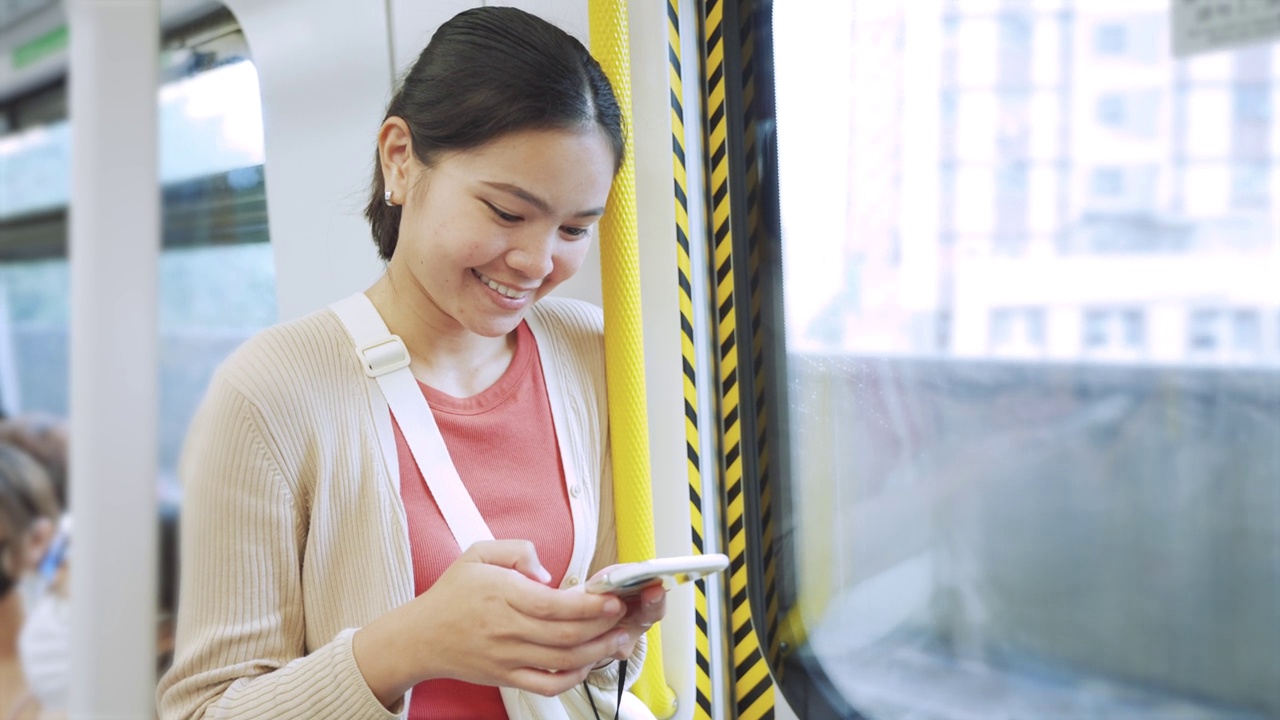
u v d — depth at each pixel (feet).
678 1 4.27
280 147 4.51
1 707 2.83
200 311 4.79
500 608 2.56
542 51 2.81
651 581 2.58
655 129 4.20
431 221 2.87
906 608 4.42
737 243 4.38
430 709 3.09
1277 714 3.81
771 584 4.50
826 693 4.49
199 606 2.83
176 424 4.69
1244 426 3.67
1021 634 4.25
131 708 1.61
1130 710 4.06
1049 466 4.09
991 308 4.08
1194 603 3.91
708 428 4.46
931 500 4.31
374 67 4.55
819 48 4.20
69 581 1.60
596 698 3.45
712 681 4.49
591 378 3.71
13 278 3.60
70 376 1.57
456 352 3.24
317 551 2.94
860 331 4.31
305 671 2.70
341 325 3.10
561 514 3.33
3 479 2.99
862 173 4.21
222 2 4.42
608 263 3.69
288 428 2.86
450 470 3.07
